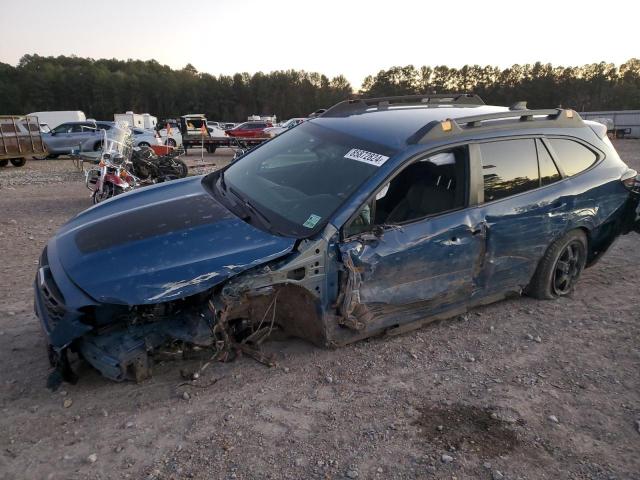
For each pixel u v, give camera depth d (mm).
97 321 2992
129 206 3941
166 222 3469
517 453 2762
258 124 31234
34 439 2752
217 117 116625
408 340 3990
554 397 3307
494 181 4031
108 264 3039
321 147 4105
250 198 3807
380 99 5020
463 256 3867
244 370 3457
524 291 4859
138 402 3088
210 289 3164
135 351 3084
